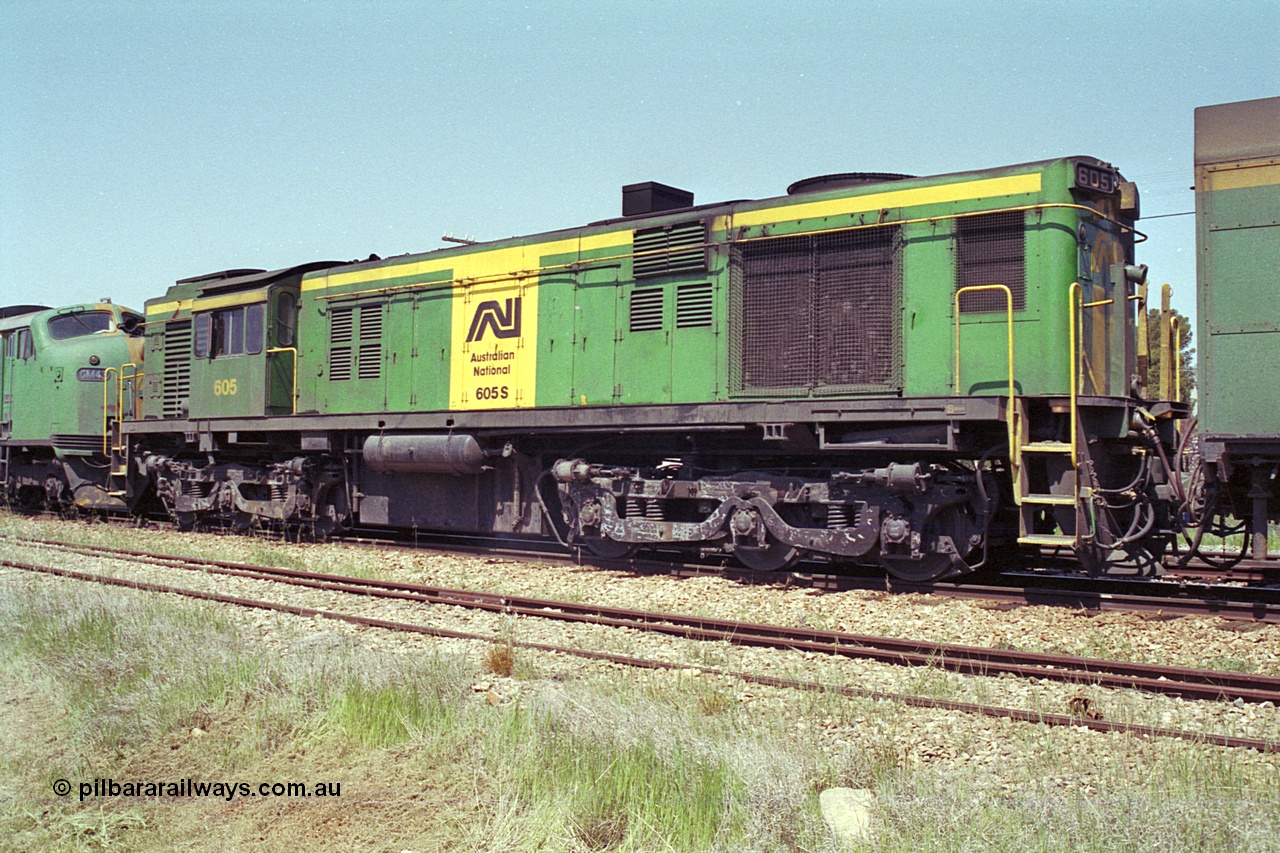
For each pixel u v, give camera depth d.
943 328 10.17
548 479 13.50
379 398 14.72
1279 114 8.86
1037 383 9.67
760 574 11.27
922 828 4.57
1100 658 7.73
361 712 6.34
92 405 19.08
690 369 11.67
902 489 10.06
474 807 5.20
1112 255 10.49
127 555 13.66
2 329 21.31
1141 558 9.62
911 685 7.00
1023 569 11.87
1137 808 4.61
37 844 5.03
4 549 14.61
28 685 7.60
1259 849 4.24
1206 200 9.12
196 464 17.44
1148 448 10.02
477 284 13.72
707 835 4.71
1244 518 9.92
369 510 15.20
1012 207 9.88
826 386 10.76
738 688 7.00
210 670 7.15
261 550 14.18
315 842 4.95
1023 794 4.93
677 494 11.66
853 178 11.21
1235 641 8.07
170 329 17.72
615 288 12.35
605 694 6.61
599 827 4.88
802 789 5.03
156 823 5.23
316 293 15.71
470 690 6.98
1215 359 9.05
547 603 9.91
